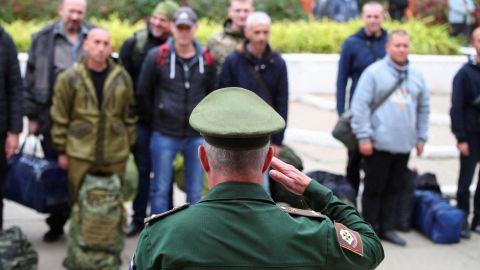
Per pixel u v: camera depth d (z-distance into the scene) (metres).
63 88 5.20
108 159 5.26
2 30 5.21
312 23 13.73
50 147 5.64
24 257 4.68
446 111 11.05
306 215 2.17
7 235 4.75
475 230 6.36
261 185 2.15
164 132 5.54
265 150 2.14
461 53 13.44
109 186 5.09
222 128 2.07
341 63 6.49
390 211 6.02
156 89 5.56
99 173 5.34
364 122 5.67
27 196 5.47
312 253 2.08
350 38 6.47
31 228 6.13
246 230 2.06
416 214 6.29
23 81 5.73
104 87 5.24
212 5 14.66
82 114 5.21
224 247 2.04
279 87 5.59
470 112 6.06
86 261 5.00
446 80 12.62
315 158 8.75
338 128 5.87
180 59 5.48
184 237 2.04
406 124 5.67
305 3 16.73
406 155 5.84
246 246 2.04
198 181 5.63
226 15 14.61
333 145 9.31
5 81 5.26
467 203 6.27
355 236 2.17
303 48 12.74
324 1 15.30
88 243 4.99
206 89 5.60
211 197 2.11
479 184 6.31
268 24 5.45
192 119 2.12
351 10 15.23
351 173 6.44
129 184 5.76
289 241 2.07
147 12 14.04
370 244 2.21
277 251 2.05
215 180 2.15
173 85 5.48
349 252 2.13
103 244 5.00
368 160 5.80
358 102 5.68
